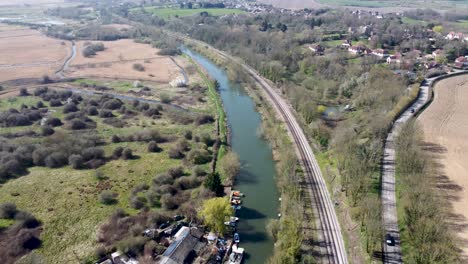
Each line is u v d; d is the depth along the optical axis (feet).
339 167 404.98
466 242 293.23
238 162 442.50
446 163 414.00
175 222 345.51
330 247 307.37
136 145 508.53
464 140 467.11
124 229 333.01
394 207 343.26
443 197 352.28
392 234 310.86
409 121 481.46
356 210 331.16
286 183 387.34
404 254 288.71
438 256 261.65
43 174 430.61
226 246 318.04
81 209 366.43
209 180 386.52
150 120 596.29
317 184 398.42
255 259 307.78
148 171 439.63
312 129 516.73
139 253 304.30
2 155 447.01
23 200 379.14
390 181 384.27
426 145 456.04
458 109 564.71
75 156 451.12
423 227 285.64
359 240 309.01
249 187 412.77
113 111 633.61
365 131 486.79
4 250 307.17
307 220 340.80
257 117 615.57
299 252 298.35
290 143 491.72
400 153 407.85
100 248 310.04
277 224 328.49
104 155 476.95
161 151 491.72
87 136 515.09
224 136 533.14
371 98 589.73
